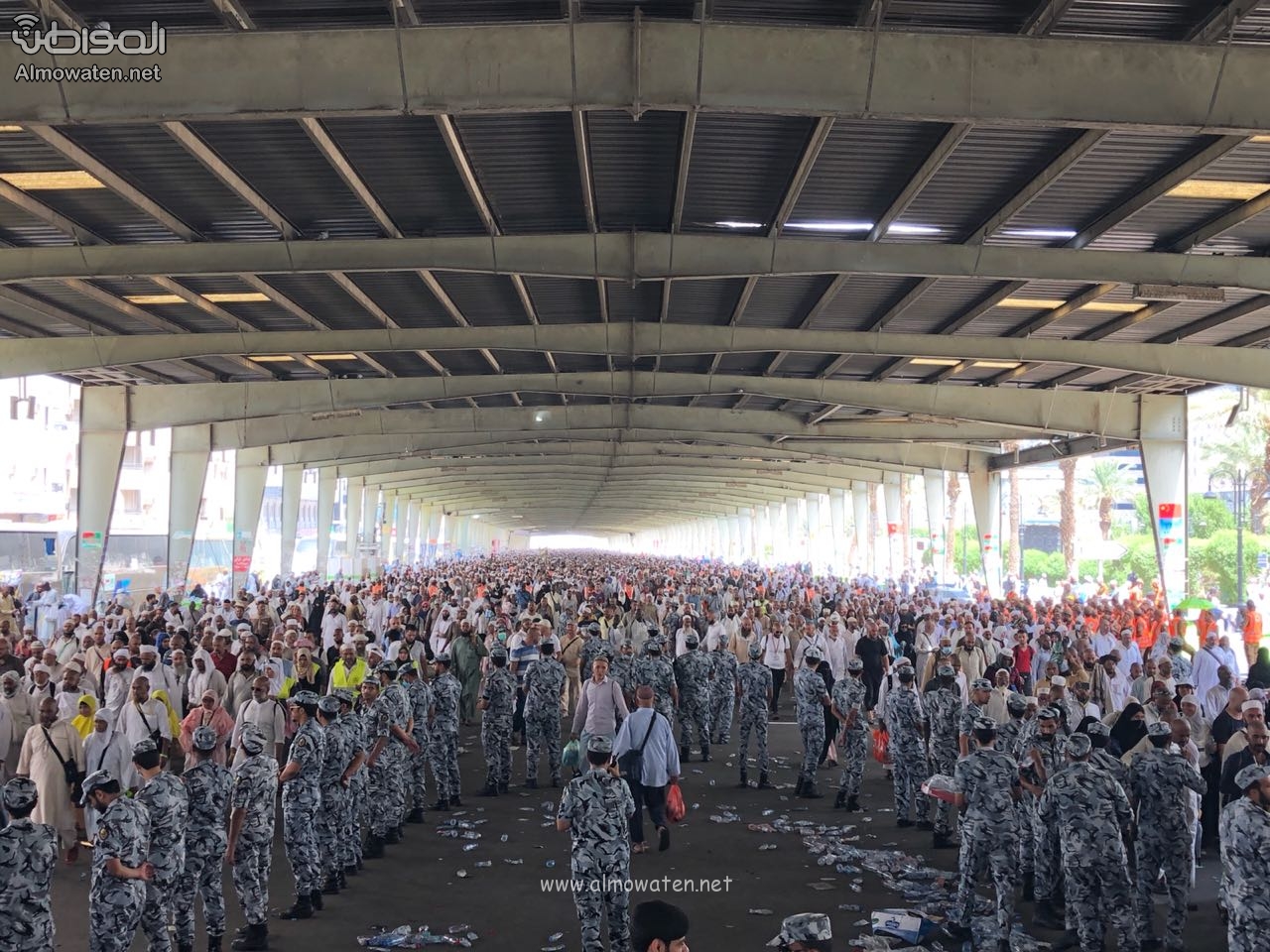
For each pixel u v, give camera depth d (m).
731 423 42.44
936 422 42.34
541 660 16.86
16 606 28.56
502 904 10.89
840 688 15.42
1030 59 11.69
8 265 18.25
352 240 18.39
